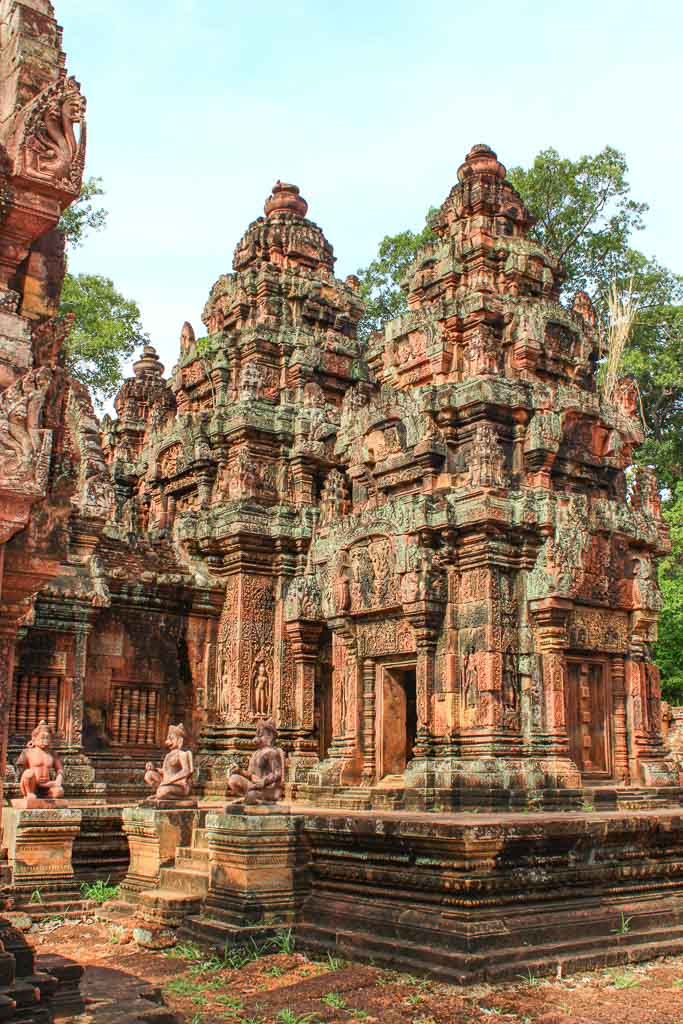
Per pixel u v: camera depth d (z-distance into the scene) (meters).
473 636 18.28
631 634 19.81
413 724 20.78
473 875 11.70
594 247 35.94
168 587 22.19
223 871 13.55
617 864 13.41
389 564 19.52
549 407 19.61
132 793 20.42
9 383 7.71
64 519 8.28
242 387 23.86
